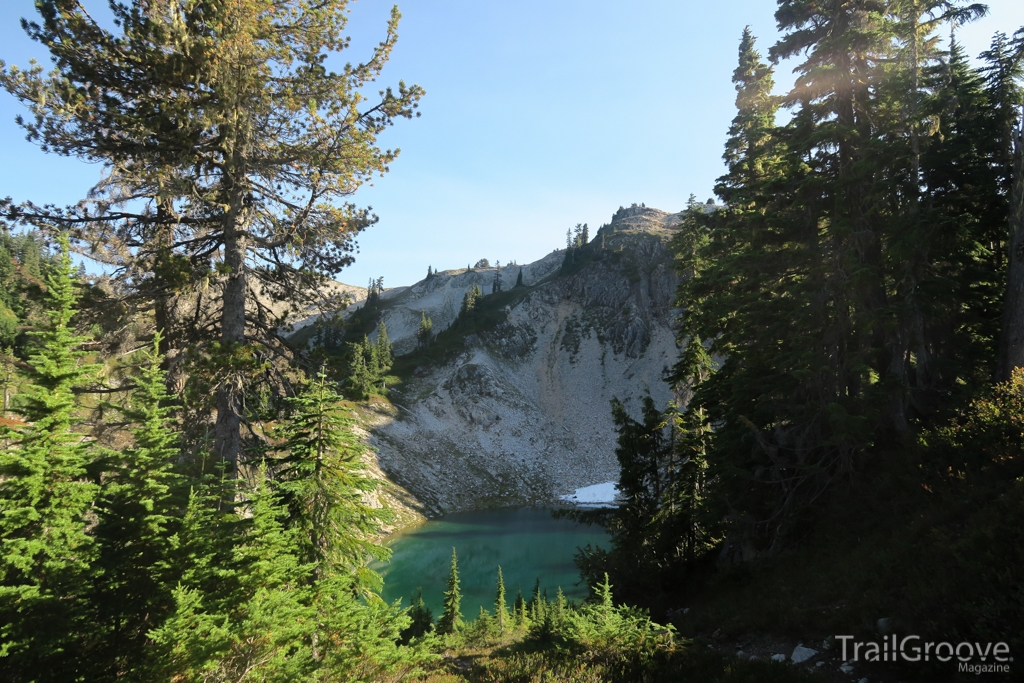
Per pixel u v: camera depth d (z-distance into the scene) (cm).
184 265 1169
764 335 1582
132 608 700
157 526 730
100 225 1248
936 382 1568
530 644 1328
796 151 1623
